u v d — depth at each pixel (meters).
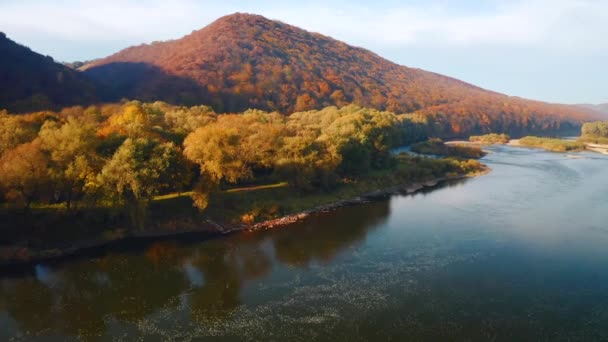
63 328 33.53
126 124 68.50
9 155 48.88
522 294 38.59
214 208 62.25
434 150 138.38
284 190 72.62
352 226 59.81
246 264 46.12
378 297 38.19
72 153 51.69
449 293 38.88
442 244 51.78
